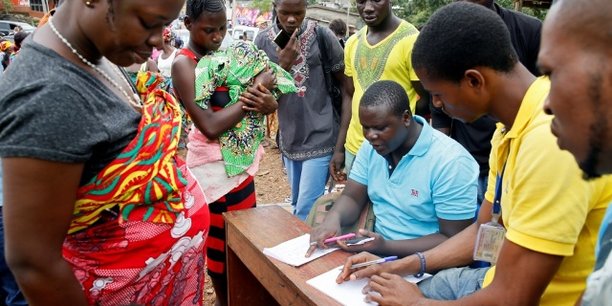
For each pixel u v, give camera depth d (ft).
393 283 4.75
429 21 4.20
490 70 3.92
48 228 3.30
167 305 4.76
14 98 3.13
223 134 7.82
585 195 3.54
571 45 2.19
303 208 10.75
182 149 20.86
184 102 7.57
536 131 3.67
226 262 7.93
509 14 8.57
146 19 3.31
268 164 21.44
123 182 3.78
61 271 3.46
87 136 3.33
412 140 6.61
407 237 6.79
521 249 3.73
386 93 6.32
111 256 4.11
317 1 75.31
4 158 3.10
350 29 47.55
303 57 10.02
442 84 4.14
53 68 3.30
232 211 7.54
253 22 108.47
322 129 10.36
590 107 2.20
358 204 7.36
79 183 3.45
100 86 3.60
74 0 3.42
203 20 7.53
